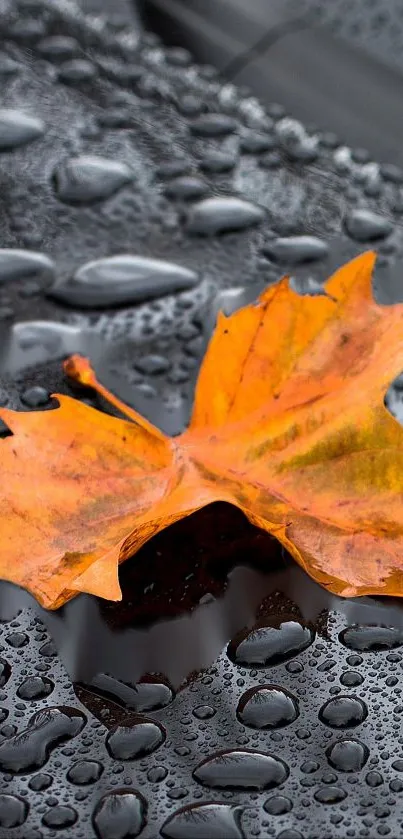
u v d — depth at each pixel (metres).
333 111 0.65
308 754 0.44
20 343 0.54
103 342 0.54
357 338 0.48
